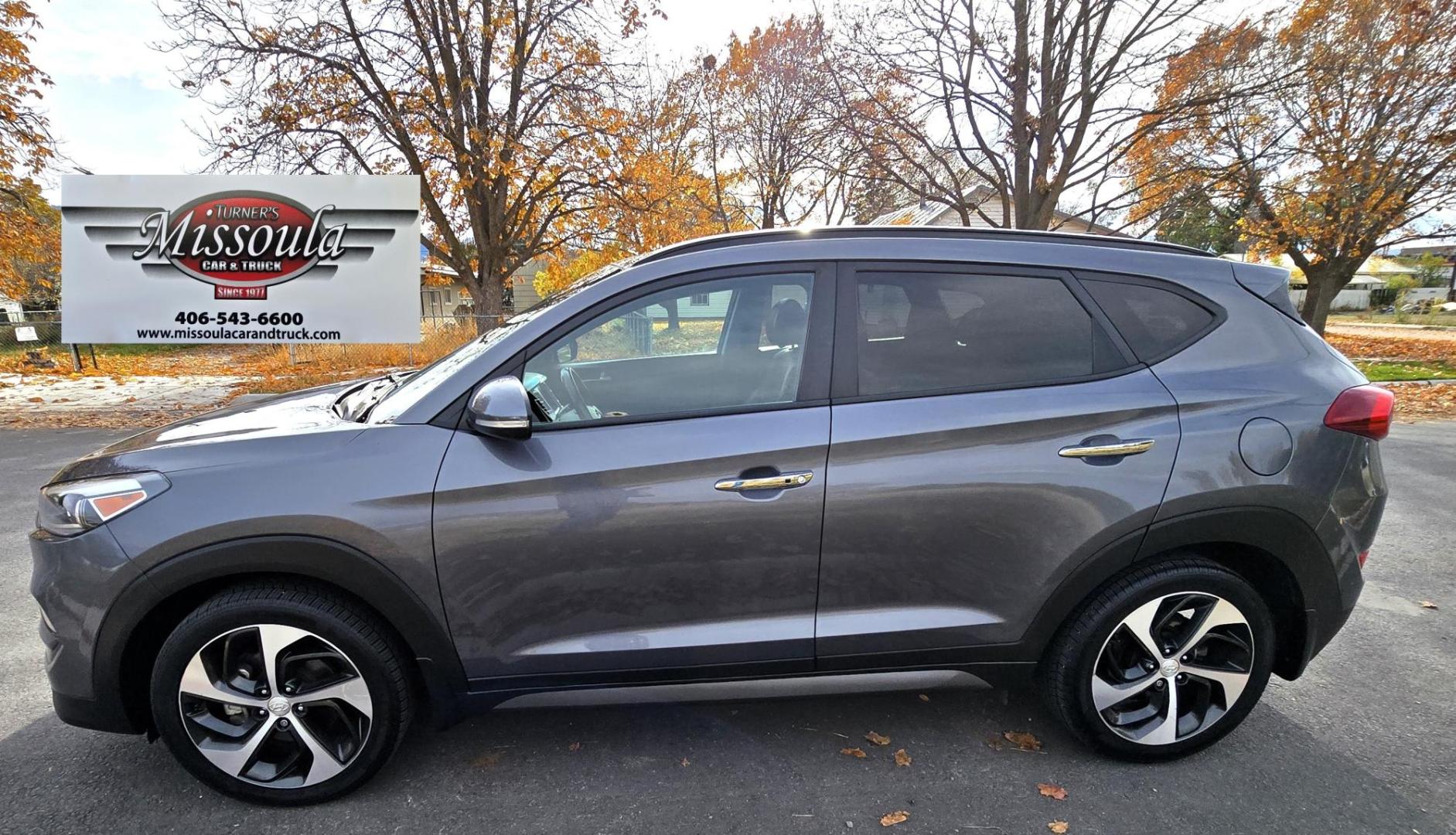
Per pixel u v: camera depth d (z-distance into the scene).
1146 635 2.30
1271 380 2.29
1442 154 12.29
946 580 2.23
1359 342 20.48
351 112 10.93
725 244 2.35
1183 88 9.80
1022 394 2.22
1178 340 2.32
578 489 2.09
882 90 10.25
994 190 12.55
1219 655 2.37
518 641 2.18
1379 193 13.30
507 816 2.18
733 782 2.32
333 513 2.03
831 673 2.29
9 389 11.38
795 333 2.26
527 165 11.73
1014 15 9.23
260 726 2.16
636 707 2.76
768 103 21.77
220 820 2.15
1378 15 11.56
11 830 2.10
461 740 2.56
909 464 2.15
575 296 2.28
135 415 9.18
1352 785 2.30
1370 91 12.38
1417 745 2.50
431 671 2.17
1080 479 2.18
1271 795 2.25
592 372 2.36
